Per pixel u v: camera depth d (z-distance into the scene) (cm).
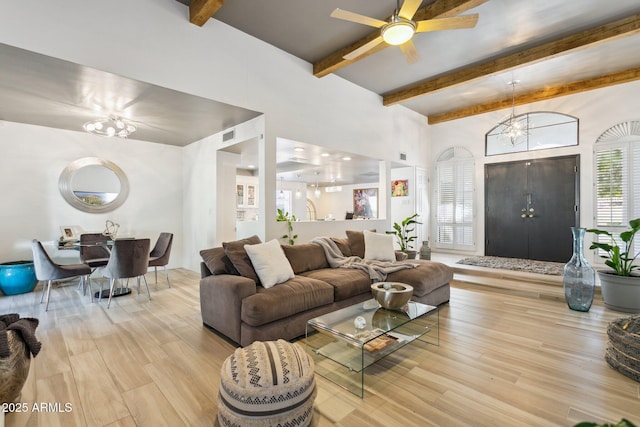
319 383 207
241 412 149
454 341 269
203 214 556
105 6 291
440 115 740
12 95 344
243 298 255
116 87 327
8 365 161
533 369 221
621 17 364
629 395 189
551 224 607
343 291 309
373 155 604
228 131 490
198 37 354
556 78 538
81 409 176
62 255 476
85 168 498
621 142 534
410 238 618
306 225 488
